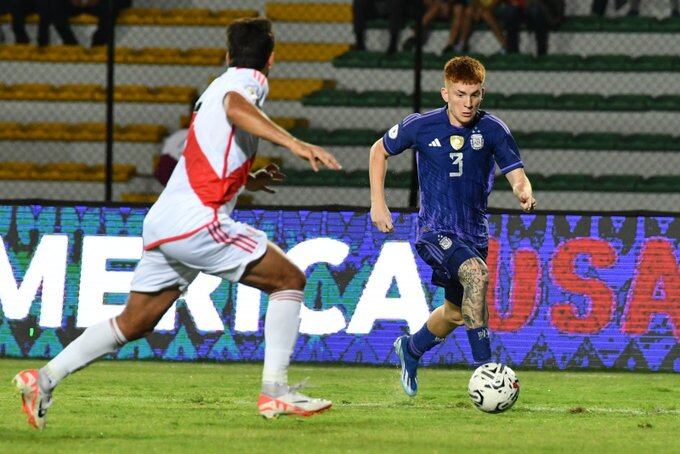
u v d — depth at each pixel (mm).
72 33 42156
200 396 19016
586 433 14758
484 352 16031
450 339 24875
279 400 13930
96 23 44719
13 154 40188
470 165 16828
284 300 14000
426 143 16922
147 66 42062
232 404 17875
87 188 39062
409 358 18375
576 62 41156
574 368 24750
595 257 24828
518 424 15766
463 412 17188
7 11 42469
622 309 24781
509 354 24844
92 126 40438
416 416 16594
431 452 12516
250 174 14961
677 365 24688
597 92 41125
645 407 18469
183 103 40750
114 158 40000
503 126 16797
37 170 39312
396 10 41344
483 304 16078
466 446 13133
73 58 41812
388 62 41750
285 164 39500
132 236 25188
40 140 40062
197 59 42062
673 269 24750
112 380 21500
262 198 37969
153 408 17156
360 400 18859
